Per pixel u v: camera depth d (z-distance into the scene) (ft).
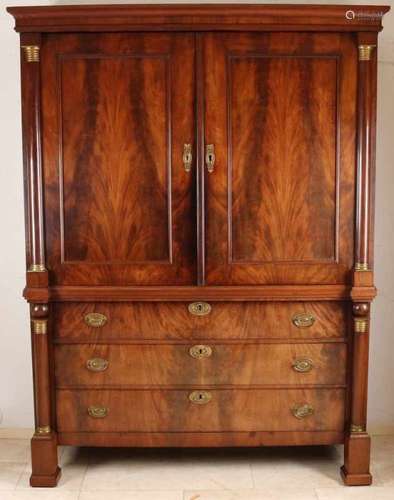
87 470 9.88
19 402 11.16
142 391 9.36
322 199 9.07
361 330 9.12
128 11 8.62
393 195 10.95
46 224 9.10
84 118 8.95
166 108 8.91
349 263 9.16
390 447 10.71
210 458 10.25
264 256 9.14
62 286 9.16
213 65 8.82
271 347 9.29
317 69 8.87
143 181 9.04
